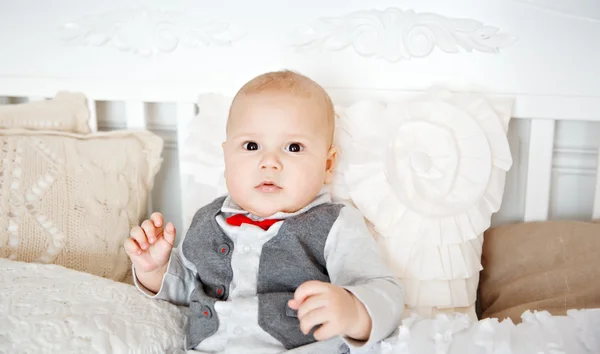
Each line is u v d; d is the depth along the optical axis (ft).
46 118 4.14
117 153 4.00
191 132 3.87
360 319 2.59
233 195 3.23
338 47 3.87
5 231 3.53
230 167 3.21
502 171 3.57
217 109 3.90
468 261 3.50
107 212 3.84
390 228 3.47
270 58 3.98
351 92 3.89
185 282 3.40
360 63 3.87
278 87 3.17
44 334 2.53
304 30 3.91
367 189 3.51
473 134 3.50
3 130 3.95
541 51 3.69
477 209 3.48
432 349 2.66
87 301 2.85
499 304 3.63
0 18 4.24
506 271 3.75
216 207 3.40
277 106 3.11
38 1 4.20
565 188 4.32
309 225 3.12
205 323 3.02
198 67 4.08
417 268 3.46
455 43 3.74
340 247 3.08
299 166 3.10
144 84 4.14
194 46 4.06
